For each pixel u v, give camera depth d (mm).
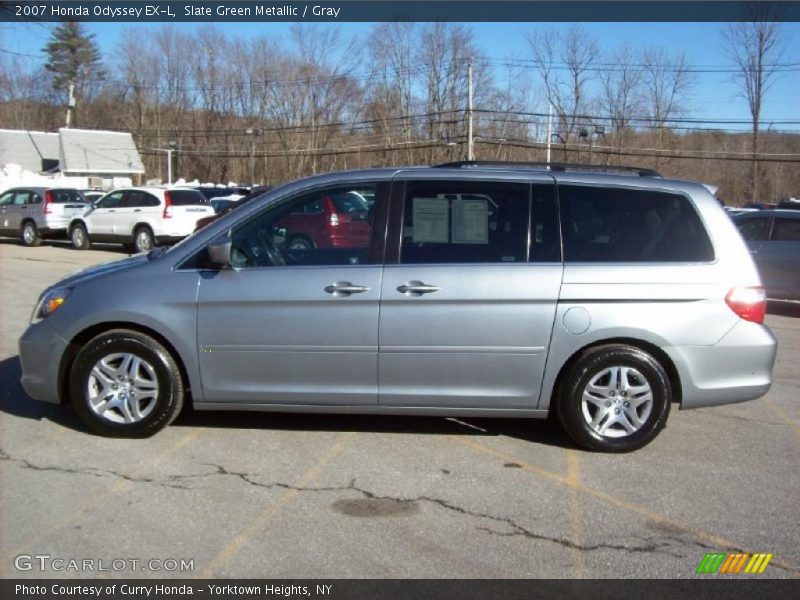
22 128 61625
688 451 5121
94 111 61500
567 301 4852
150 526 3889
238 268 4988
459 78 42844
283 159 51812
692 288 4891
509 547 3730
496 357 4891
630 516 4094
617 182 5055
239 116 56312
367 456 4902
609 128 44531
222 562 3553
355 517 4023
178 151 54062
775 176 53531
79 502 4145
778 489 4488
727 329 4910
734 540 3844
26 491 4273
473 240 4941
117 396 5070
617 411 4977
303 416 5691
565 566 3562
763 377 4996
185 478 4492
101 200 20484
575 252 4918
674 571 3533
